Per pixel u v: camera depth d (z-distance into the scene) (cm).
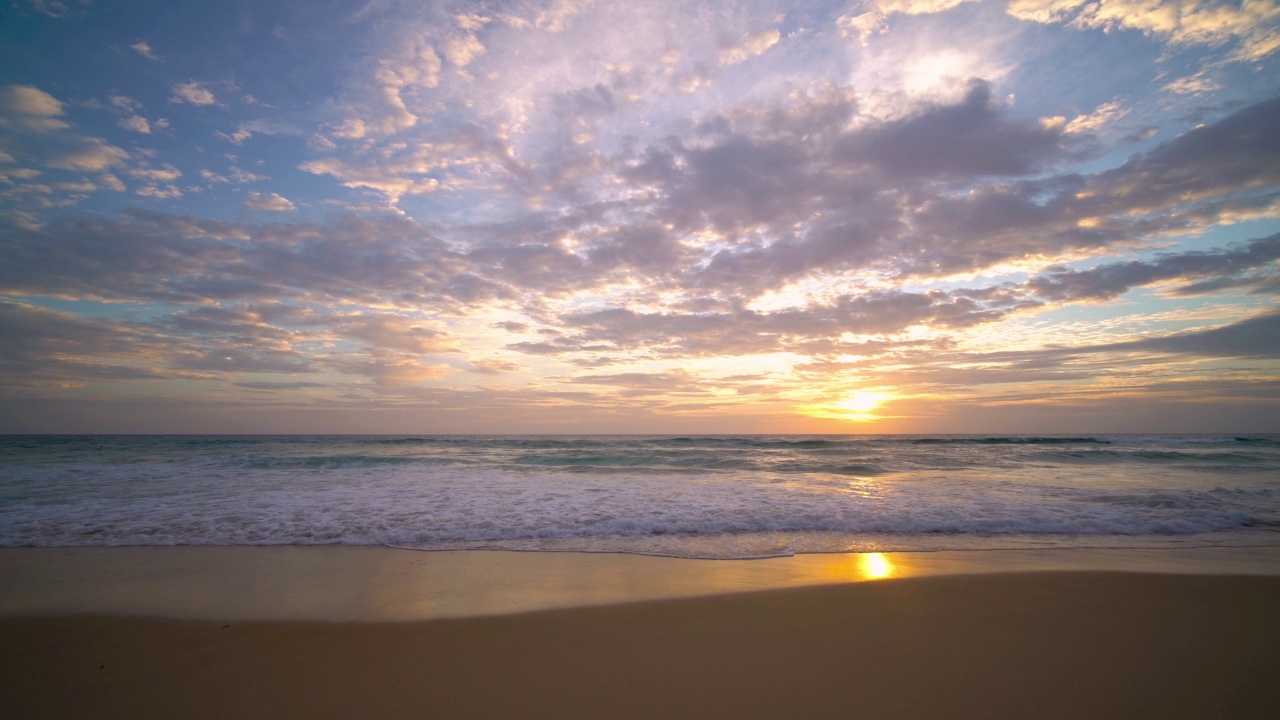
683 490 1205
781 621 437
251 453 2297
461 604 488
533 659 371
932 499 1078
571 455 2277
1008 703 307
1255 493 1156
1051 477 1519
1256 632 413
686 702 311
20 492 1119
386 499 1055
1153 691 322
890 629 418
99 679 350
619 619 444
